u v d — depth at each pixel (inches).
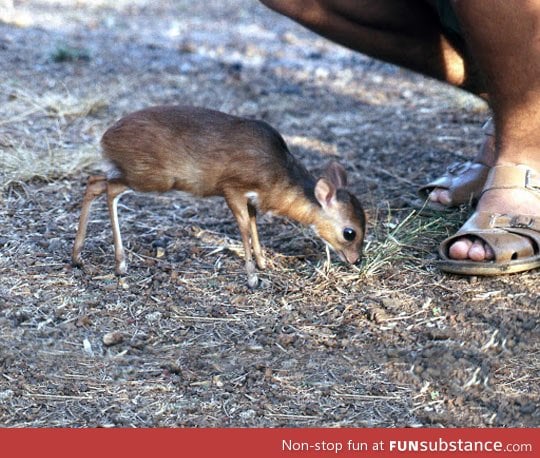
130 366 246.4
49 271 291.4
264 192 283.4
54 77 495.2
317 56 594.6
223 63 555.8
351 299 279.0
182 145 278.7
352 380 241.3
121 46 582.6
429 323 265.1
